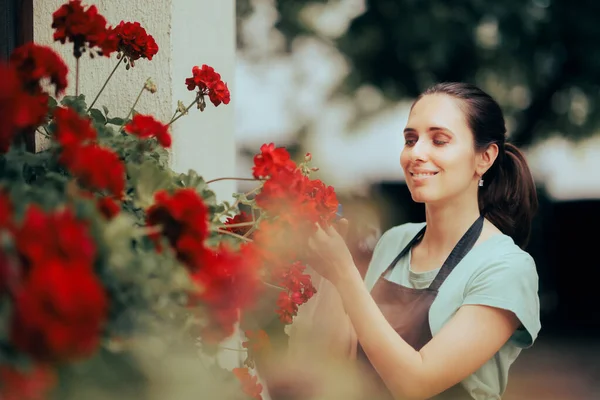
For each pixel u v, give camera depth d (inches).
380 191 457.7
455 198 101.5
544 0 393.4
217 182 101.3
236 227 83.4
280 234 73.7
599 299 438.9
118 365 48.6
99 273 46.7
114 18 92.7
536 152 434.6
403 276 104.3
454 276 96.6
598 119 419.5
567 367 331.9
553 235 438.3
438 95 101.8
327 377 97.9
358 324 87.0
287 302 80.4
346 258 85.4
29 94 65.3
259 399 77.7
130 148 74.1
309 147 501.7
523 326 94.7
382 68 413.1
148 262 50.6
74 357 38.8
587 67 401.4
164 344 53.2
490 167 107.8
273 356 88.7
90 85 94.0
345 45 422.6
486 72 402.0
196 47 96.5
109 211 52.9
